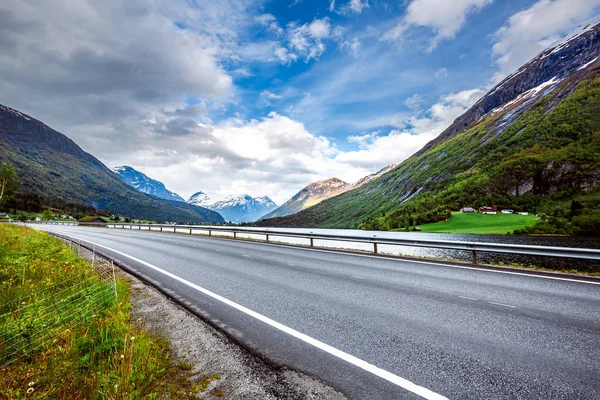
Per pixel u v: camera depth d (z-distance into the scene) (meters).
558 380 3.26
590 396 2.96
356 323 5.07
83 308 5.38
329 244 31.03
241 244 19.83
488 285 7.74
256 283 8.13
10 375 3.38
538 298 6.50
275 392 3.13
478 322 5.05
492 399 2.94
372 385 3.22
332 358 3.85
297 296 6.79
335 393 3.10
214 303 6.32
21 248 12.51
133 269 10.41
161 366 3.66
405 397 3.00
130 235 30.16
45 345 4.09
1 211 117.44
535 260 18.81
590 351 3.95
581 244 42.59
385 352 3.98
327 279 8.58
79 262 10.17
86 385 3.14
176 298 6.71
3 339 4.12
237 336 4.59
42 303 5.82
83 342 4.03
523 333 4.57
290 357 3.90
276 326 4.98
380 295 6.82
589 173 121.62
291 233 19.22
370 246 31.30
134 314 5.66
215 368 3.65
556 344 4.18
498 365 3.61
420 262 11.66
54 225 61.72
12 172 78.50
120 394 3.00
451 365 3.62
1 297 6.14
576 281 8.13
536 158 144.62
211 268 10.53
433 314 5.48
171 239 24.62
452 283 7.99
